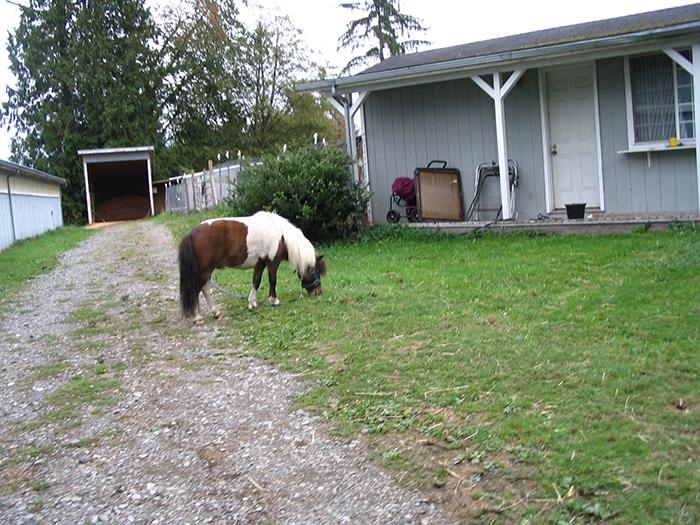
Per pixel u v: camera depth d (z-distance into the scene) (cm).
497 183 1202
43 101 3916
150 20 4325
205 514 337
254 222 736
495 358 509
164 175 3919
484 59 1059
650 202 1076
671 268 721
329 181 1188
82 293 970
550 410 411
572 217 1052
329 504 339
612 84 1084
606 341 520
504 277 781
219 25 4519
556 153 1156
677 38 958
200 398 498
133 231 2081
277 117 4744
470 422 410
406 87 1266
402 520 319
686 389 416
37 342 697
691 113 1030
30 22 3988
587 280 725
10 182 1859
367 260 991
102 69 3903
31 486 375
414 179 1224
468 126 1220
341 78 1192
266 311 742
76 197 3778
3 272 1219
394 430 414
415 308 683
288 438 418
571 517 305
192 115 4516
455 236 1122
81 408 493
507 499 325
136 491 364
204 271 708
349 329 634
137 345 655
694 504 301
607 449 355
